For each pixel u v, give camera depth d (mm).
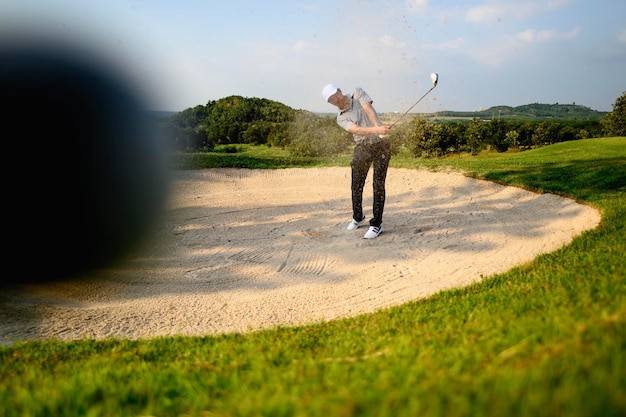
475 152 53469
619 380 1653
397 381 1978
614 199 7652
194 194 10055
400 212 8672
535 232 6984
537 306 3213
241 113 59031
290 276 5961
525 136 57875
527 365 1933
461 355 2295
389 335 3260
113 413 2127
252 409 1894
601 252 4812
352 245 6977
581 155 13852
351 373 2268
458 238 6996
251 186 11008
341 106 6879
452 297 4457
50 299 5051
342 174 11617
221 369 2779
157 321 4777
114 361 3271
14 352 3584
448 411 1597
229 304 5199
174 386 2455
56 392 2340
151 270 6129
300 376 2340
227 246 7105
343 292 5438
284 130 50469
